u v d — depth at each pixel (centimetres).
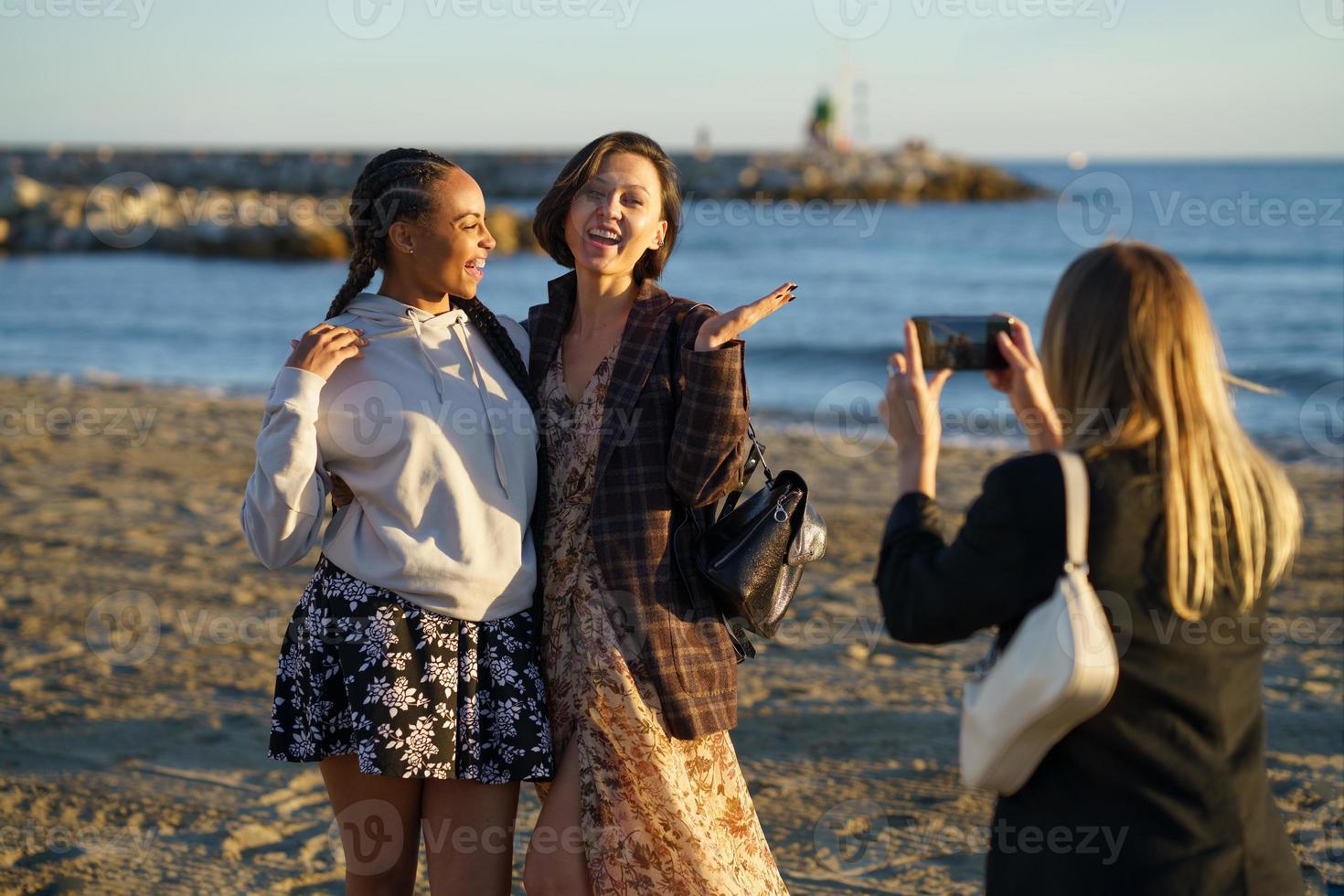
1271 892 174
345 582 252
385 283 274
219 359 1966
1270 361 1842
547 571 265
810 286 3222
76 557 693
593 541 260
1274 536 185
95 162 6525
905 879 339
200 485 891
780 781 407
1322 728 443
